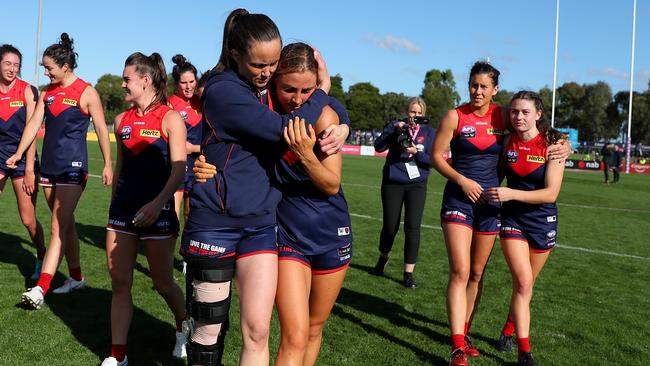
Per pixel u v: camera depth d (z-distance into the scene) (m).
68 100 4.90
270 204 2.76
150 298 5.10
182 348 3.88
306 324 2.81
